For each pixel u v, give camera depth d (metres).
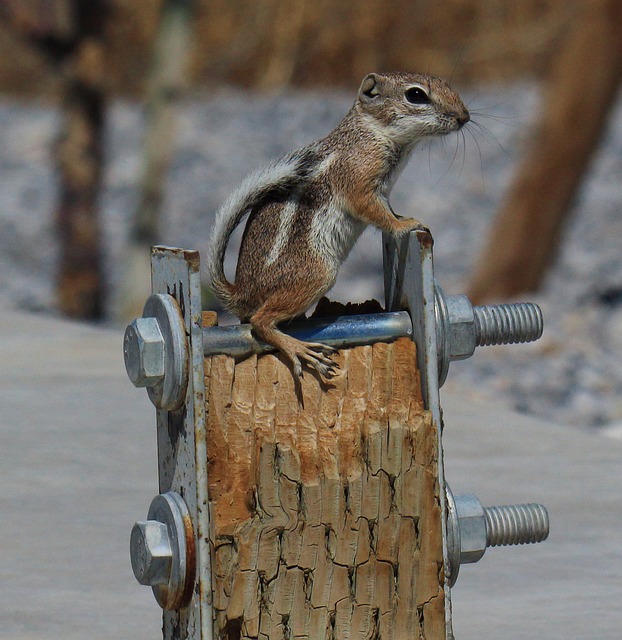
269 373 7.28
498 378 22.86
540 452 14.28
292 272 7.79
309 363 7.29
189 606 7.12
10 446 14.16
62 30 32.22
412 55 57.78
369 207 8.11
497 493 12.84
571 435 14.95
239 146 46.53
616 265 33.88
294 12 56.81
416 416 7.29
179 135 47.00
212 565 7.06
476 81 57.47
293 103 51.44
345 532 7.17
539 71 56.94
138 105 50.53
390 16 57.44
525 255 29.34
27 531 11.66
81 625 9.64
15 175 44.88
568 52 28.53
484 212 40.50
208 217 40.56
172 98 32.00
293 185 8.13
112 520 11.98
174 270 7.10
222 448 7.12
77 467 13.52
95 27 32.53
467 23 57.53
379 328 7.44
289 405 7.24
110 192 42.81
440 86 9.14
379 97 8.95
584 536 11.75
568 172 28.84
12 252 38.56
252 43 48.34
